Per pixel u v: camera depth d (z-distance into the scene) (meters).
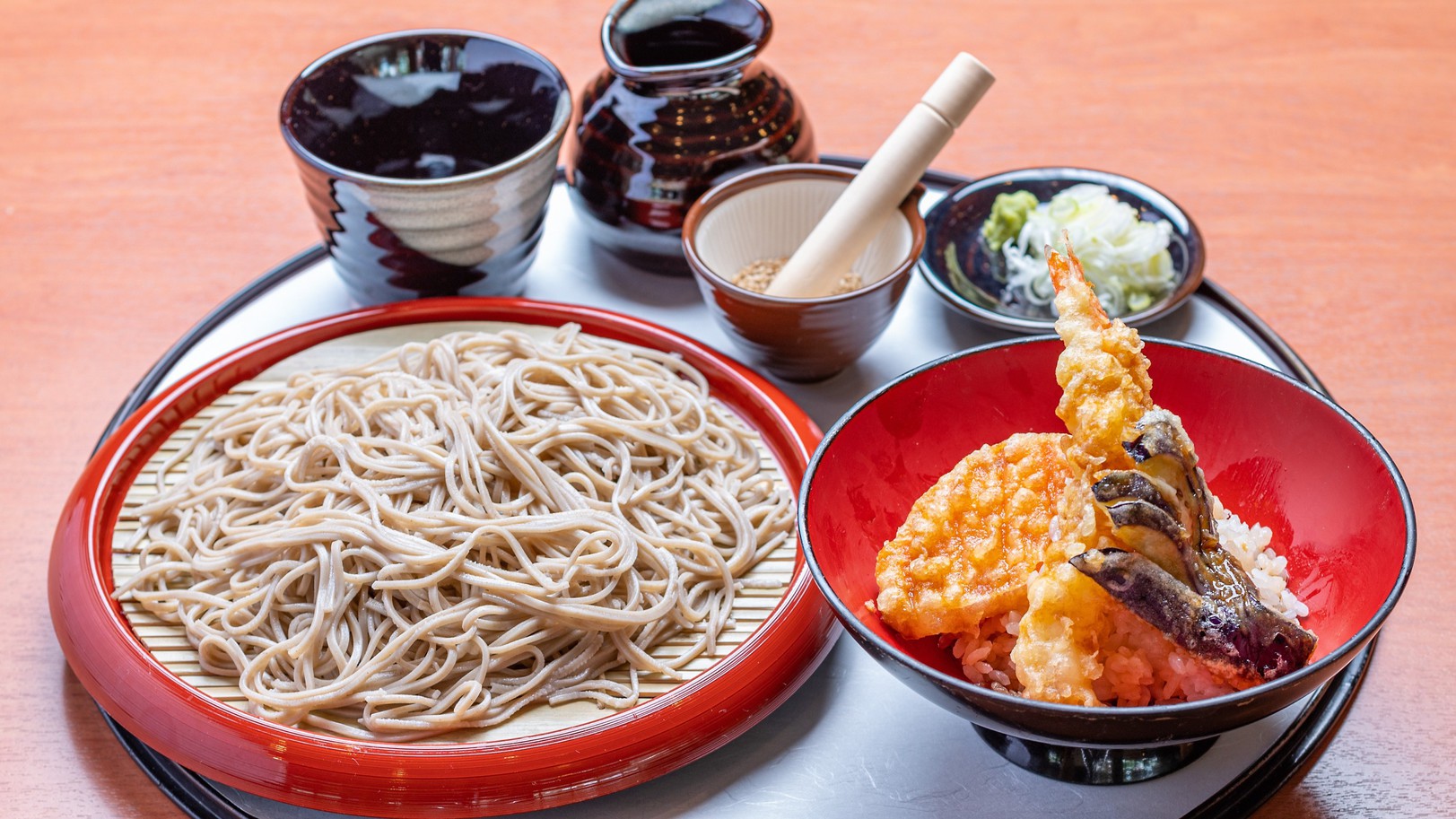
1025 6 0.99
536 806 0.64
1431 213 0.85
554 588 0.67
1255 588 0.62
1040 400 0.69
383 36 0.79
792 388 0.77
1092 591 0.62
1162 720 0.59
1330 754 0.66
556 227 0.85
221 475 0.72
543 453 0.71
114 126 0.92
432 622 0.67
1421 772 0.66
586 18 0.98
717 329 0.79
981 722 0.61
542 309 0.77
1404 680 0.68
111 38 0.99
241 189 0.89
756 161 0.79
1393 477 0.63
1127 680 0.62
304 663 0.67
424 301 0.77
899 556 0.65
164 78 0.96
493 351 0.75
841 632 0.68
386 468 0.70
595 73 0.94
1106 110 0.91
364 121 0.79
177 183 0.89
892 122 0.91
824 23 0.98
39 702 0.68
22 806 0.66
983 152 0.89
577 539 0.69
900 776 0.65
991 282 0.79
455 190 0.75
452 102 0.80
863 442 0.67
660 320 0.80
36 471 0.76
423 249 0.77
